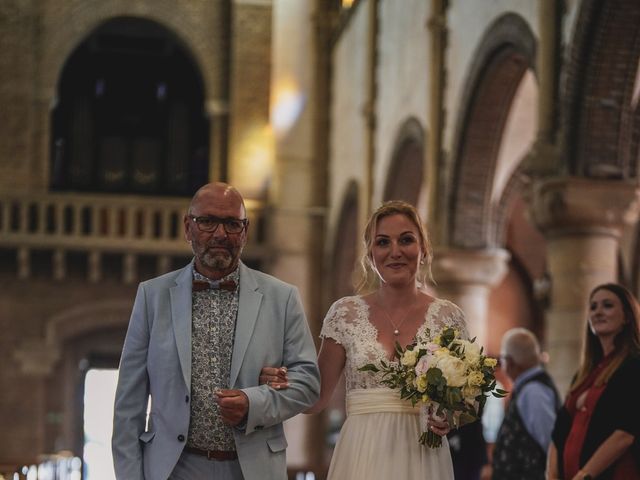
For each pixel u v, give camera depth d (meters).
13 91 20.34
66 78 22.34
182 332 4.37
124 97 22.45
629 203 9.43
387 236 4.55
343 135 18.95
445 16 13.54
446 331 4.31
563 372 9.41
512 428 6.75
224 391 4.16
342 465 4.49
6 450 19.66
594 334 5.57
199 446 4.31
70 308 20.17
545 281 9.66
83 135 22.19
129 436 4.34
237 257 4.43
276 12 20.41
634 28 9.13
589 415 5.36
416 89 14.58
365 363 4.49
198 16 21.09
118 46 22.50
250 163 20.50
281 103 20.22
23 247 19.78
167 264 20.34
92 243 19.95
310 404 4.37
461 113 12.73
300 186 20.09
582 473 5.22
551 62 9.84
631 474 5.26
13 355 19.89
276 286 4.54
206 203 4.36
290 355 4.45
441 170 13.42
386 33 16.45
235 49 20.62
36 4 20.58
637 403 5.25
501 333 18.80
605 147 9.51
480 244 13.22
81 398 20.83
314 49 20.25
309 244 20.02
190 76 22.70
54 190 21.98
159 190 22.30
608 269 9.50
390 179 15.98
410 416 4.44
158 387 4.35
